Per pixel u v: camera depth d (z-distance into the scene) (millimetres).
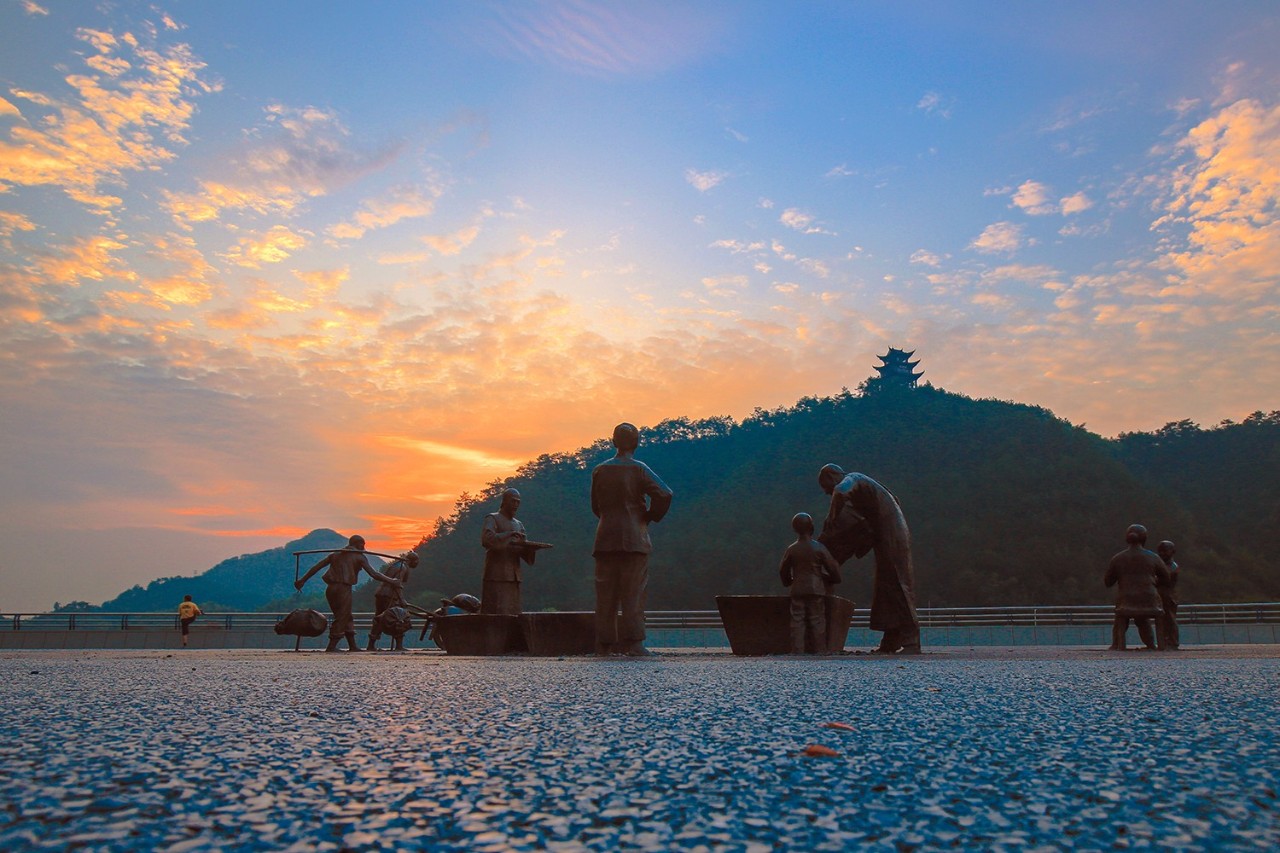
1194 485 104562
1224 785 2383
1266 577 78688
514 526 13805
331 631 17000
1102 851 1760
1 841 1777
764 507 114312
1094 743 3146
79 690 5578
